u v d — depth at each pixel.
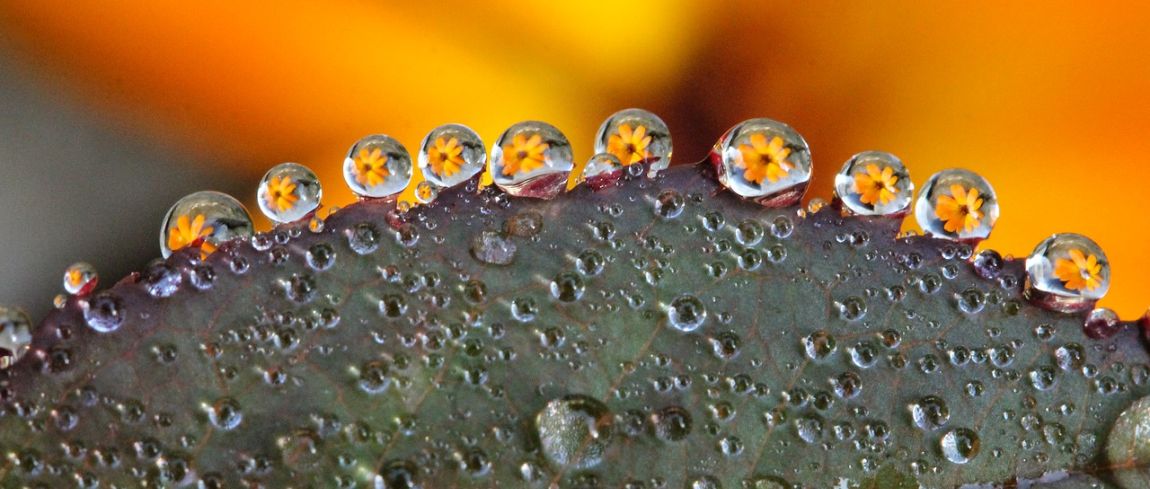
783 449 0.07
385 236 0.07
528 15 0.09
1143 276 0.08
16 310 0.07
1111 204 0.08
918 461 0.07
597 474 0.07
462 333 0.07
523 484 0.07
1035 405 0.07
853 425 0.07
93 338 0.07
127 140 0.08
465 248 0.07
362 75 0.09
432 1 0.09
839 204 0.07
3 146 0.08
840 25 0.09
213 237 0.07
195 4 0.09
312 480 0.07
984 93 0.09
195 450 0.07
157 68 0.09
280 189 0.07
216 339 0.07
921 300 0.07
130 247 0.08
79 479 0.07
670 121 0.09
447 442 0.07
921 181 0.09
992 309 0.07
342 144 0.09
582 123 0.09
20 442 0.07
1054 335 0.07
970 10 0.08
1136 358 0.07
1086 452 0.07
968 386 0.07
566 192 0.07
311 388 0.07
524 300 0.07
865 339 0.07
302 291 0.07
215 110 0.09
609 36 0.09
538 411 0.07
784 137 0.07
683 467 0.07
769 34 0.09
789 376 0.07
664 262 0.07
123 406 0.07
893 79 0.09
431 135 0.07
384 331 0.07
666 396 0.07
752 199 0.07
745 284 0.07
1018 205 0.08
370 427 0.07
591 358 0.07
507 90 0.09
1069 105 0.08
